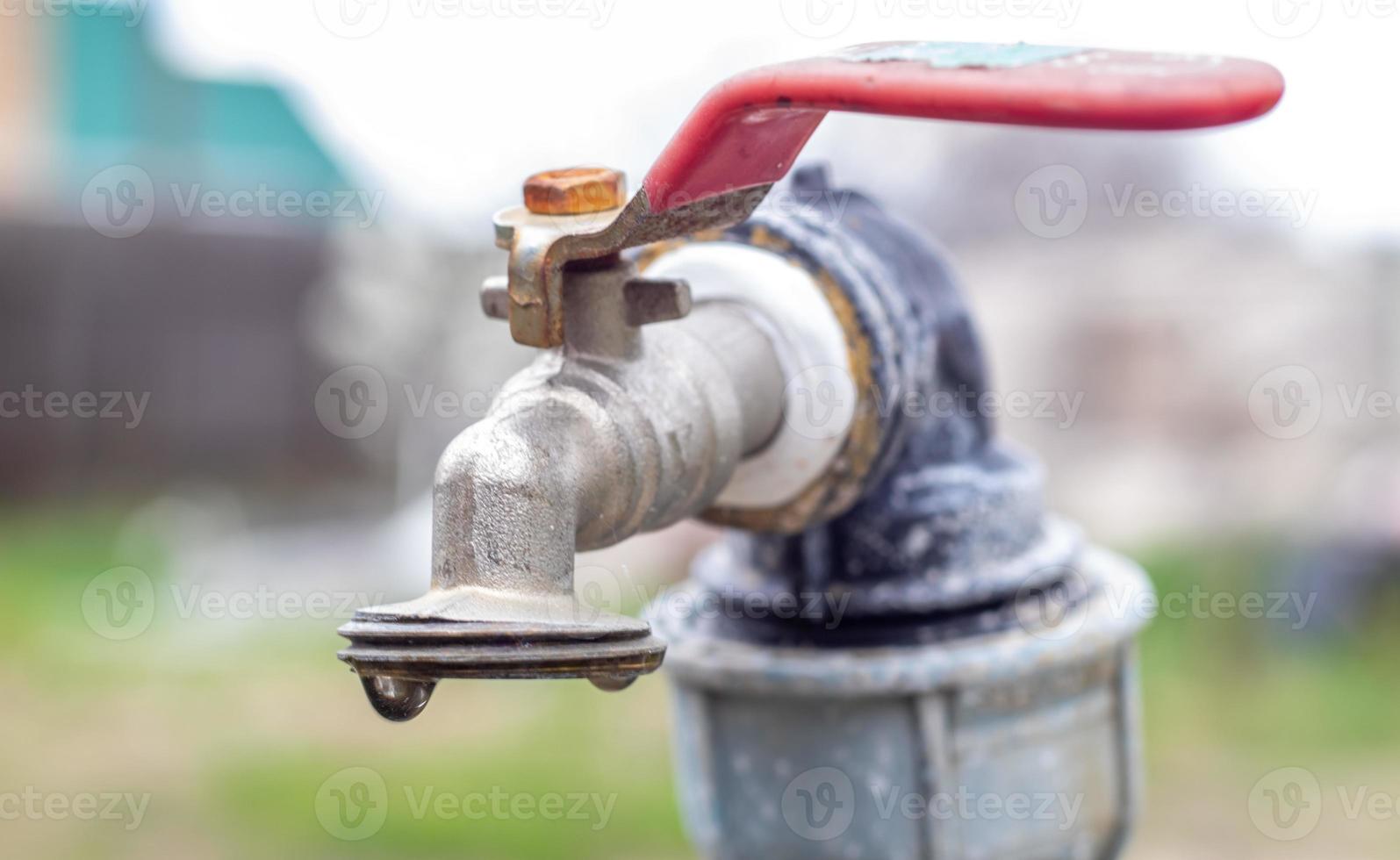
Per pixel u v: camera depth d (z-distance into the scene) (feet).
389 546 22.26
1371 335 21.04
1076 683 3.54
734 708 3.60
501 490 2.43
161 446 29.68
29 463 29.25
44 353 29.27
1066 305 22.85
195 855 12.39
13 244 28.94
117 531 25.68
